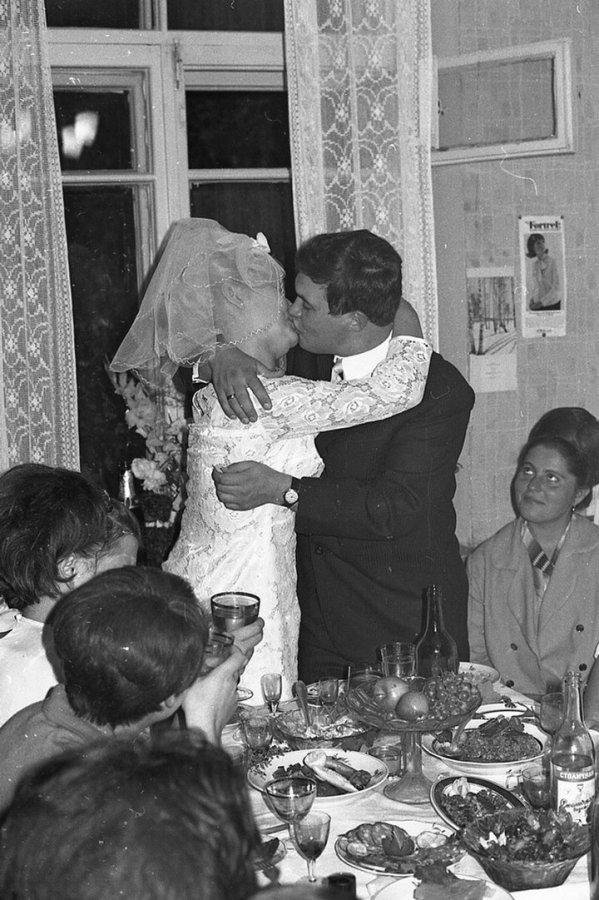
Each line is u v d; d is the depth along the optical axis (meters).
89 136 3.19
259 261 2.13
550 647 2.62
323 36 2.95
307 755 1.87
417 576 2.34
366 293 2.13
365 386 2.14
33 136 2.80
